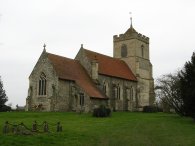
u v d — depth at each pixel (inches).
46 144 1018.1
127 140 1160.2
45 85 2450.8
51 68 2422.5
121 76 2989.7
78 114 2213.3
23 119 1804.9
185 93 1839.3
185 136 1278.3
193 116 1859.0
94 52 2974.9
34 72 2524.6
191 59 1884.8
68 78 2450.8
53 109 2363.4
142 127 1565.0
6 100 3129.9
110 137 1221.7
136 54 3292.3
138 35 3353.8
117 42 3440.0
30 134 1155.3
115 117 2111.2
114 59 3208.7
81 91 2437.3
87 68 2748.5
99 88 2657.5
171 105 2768.2
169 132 1392.7
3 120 1723.7
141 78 3304.6
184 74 1913.1
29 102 2509.8
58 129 1306.6
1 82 3230.8
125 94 3021.7
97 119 1926.7
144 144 1083.3
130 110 3063.5
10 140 1013.8
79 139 1144.2
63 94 2413.9
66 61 2623.0
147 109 2982.3
